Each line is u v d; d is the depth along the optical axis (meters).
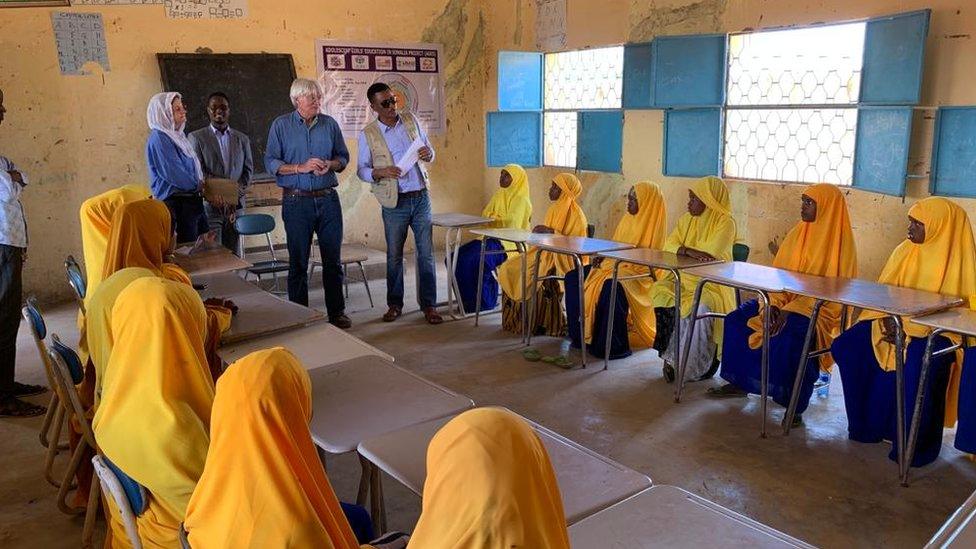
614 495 1.49
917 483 2.75
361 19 6.68
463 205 7.59
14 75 5.36
